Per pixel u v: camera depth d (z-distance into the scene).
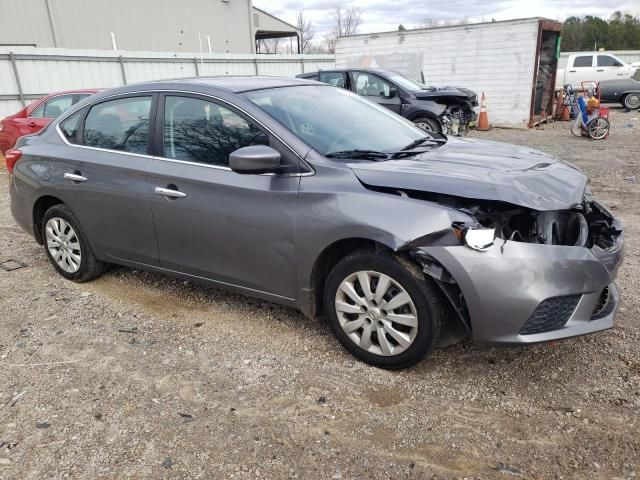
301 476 2.44
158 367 3.35
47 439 2.72
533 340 2.83
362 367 3.28
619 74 22.14
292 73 25.92
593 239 3.19
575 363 3.26
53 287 4.64
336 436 2.70
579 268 2.85
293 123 3.52
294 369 3.29
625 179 8.30
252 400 3.00
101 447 2.65
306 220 3.21
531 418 2.79
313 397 3.01
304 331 3.75
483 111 15.34
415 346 3.05
